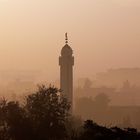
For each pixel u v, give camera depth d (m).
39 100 175.75
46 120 172.50
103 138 157.62
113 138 158.38
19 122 170.88
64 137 173.62
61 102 178.62
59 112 176.62
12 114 171.75
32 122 172.00
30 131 170.12
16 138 169.62
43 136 170.75
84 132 163.12
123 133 162.25
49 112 174.50
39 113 174.00
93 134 159.88
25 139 170.00
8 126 171.50
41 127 171.50
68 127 183.38
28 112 175.12
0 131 169.38
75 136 164.75
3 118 171.38
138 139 161.75
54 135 172.25
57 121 174.38
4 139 168.88
